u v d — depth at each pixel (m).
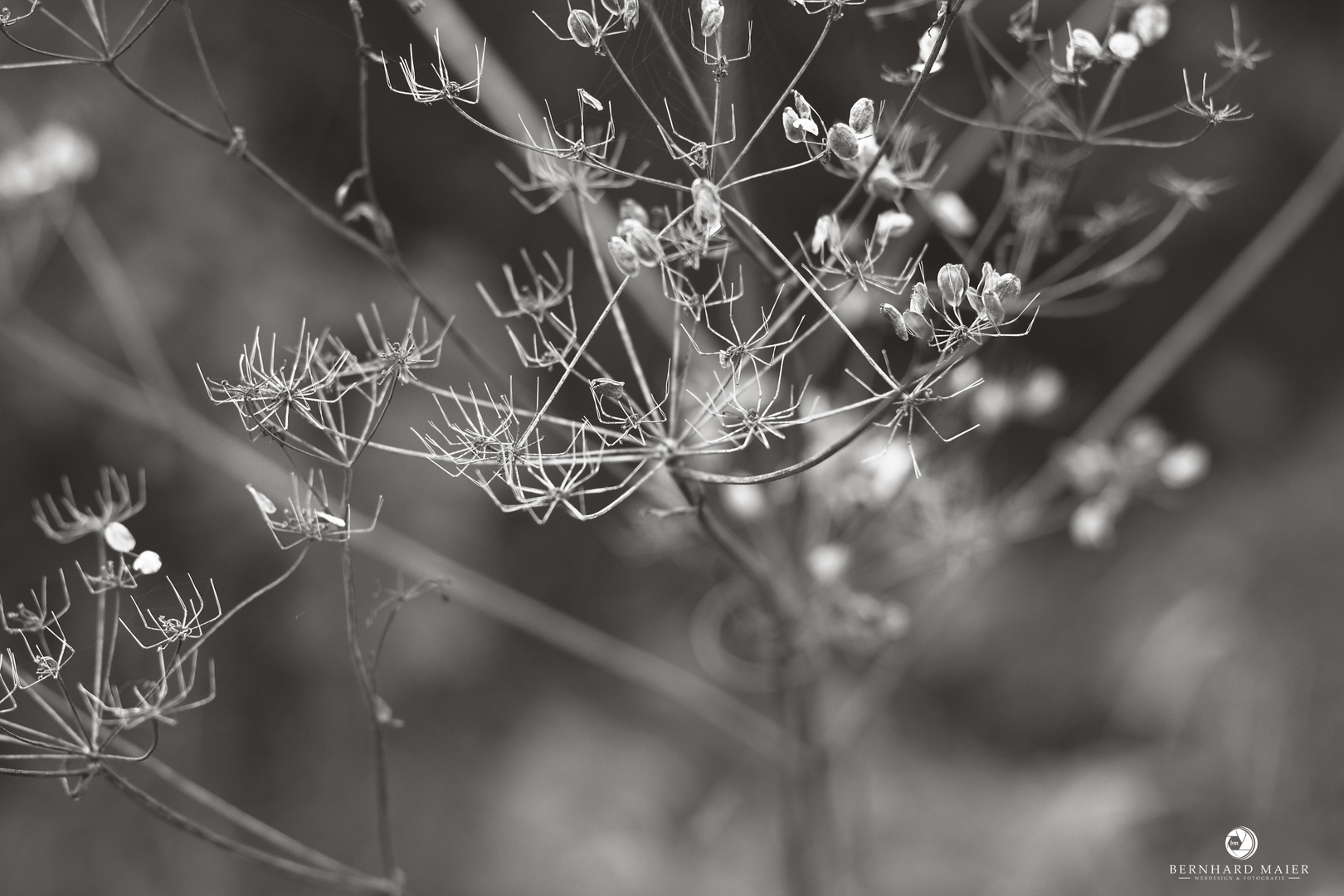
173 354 1.40
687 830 1.49
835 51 0.69
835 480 0.76
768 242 0.60
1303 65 1.78
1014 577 1.90
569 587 1.79
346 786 1.61
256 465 0.82
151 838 1.52
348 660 1.53
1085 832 1.35
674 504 0.73
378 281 1.51
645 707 1.73
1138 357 1.96
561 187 0.64
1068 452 0.85
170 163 1.46
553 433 0.69
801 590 0.77
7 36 0.60
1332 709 1.50
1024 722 1.77
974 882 1.33
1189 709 1.56
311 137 1.59
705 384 0.73
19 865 1.49
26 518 1.46
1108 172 1.69
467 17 1.32
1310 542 1.74
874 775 1.53
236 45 1.52
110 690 0.62
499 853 1.54
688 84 0.62
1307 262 1.98
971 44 0.66
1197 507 1.90
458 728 1.69
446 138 1.62
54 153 0.84
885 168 0.62
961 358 0.59
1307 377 2.03
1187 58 1.49
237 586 1.47
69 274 1.36
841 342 0.75
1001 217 0.70
